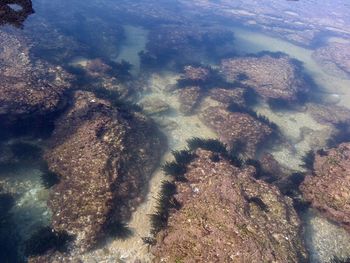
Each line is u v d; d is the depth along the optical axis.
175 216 9.34
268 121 17.19
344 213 10.52
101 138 11.50
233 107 17.38
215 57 26.45
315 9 54.12
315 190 11.54
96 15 33.00
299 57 30.75
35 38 21.80
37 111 12.12
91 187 10.17
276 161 14.59
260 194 10.02
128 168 11.30
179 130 15.58
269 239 8.38
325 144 16.89
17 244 9.03
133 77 20.05
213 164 11.31
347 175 11.27
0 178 10.72
